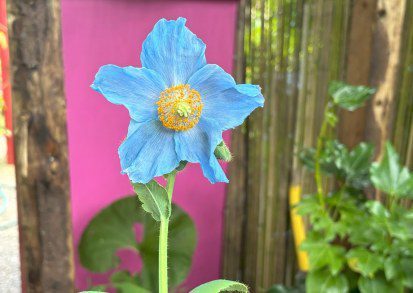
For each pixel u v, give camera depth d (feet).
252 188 2.33
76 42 1.77
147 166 0.57
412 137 2.27
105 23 1.81
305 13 2.12
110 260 1.93
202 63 0.59
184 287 2.32
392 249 1.89
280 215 2.41
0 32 1.39
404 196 1.89
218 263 2.38
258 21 2.09
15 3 1.38
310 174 2.36
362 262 1.85
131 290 1.83
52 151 1.51
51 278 1.61
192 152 0.58
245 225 2.38
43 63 1.45
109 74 0.55
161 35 0.58
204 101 0.59
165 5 1.91
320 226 1.93
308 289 1.95
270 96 2.19
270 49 2.13
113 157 1.97
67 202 1.59
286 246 2.47
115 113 1.93
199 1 1.96
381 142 2.16
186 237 1.96
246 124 2.23
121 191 2.02
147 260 1.94
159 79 0.57
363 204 2.12
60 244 1.60
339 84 1.88
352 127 2.19
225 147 0.59
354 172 2.01
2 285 1.38
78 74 1.81
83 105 1.85
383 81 2.09
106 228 1.92
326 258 1.92
